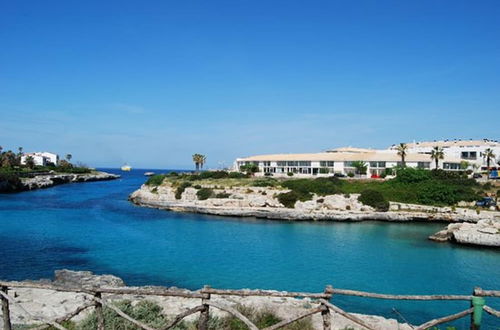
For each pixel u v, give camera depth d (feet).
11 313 52.16
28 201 295.89
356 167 347.56
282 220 229.04
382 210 236.22
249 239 167.84
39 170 520.42
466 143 437.99
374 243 162.50
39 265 117.80
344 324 48.29
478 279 111.96
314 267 121.19
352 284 104.68
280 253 140.46
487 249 153.07
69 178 545.85
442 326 72.13
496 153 409.28
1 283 32.55
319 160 375.86
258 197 255.70
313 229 197.36
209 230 189.78
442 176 279.69
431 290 100.89
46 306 58.75
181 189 290.35
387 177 316.81
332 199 244.01
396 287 103.04
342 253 142.61
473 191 245.24
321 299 27.96
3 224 191.31
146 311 41.14
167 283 102.73
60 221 204.54
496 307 89.10
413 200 247.09
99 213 240.12
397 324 51.26
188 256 133.39
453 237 165.48
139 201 288.71
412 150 458.50
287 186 272.51
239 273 113.09
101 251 138.72
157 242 157.17
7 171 433.89
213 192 275.18
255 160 413.18
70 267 116.47
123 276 108.58
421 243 163.73
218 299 63.52
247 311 45.42
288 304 63.26
